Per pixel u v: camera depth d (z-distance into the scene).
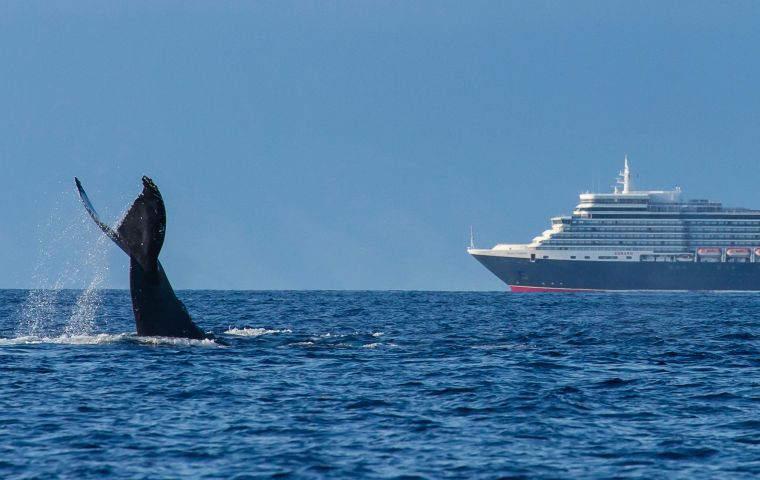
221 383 106.44
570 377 116.25
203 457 77.12
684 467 75.62
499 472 73.94
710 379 115.69
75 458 76.31
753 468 75.44
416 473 73.38
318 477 72.19
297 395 101.12
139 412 92.25
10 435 82.94
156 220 118.81
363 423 89.00
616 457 78.38
